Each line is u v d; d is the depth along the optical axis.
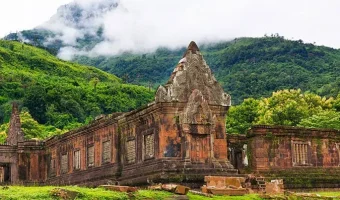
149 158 32.66
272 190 27.70
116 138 37.12
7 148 50.16
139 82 185.50
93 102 115.75
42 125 94.31
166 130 31.48
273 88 125.19
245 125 63.62
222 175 30.97
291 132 36.84
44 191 19.91
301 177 36.16
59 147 47.53
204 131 31.75
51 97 105.75
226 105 33.31
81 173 42.53
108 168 37.88
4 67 133.25
